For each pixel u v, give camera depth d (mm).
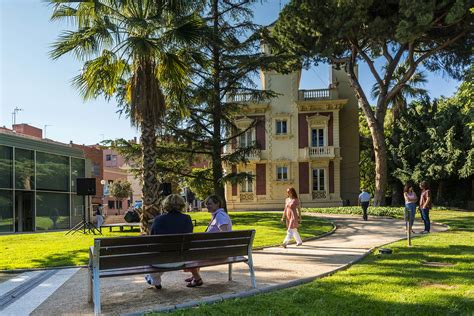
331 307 4984
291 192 11430
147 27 11828
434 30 25469
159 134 17547
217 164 19781
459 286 5938
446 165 32000
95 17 12336
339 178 35594
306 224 18266
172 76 13352
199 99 18938
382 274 6891
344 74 37625
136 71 12672
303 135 36094
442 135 32812
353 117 37156
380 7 23453
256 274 7426
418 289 5797
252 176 19875
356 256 9250
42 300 6059
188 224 6305
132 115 12711
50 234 17906
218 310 4914
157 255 5750
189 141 19641
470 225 17094
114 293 6262
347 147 36812
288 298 5410
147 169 12758
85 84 13125
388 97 27984
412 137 34625
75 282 7410
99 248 5230
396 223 18922
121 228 19406
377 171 27812
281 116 36219
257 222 19859
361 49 27297
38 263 9641
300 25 24375
